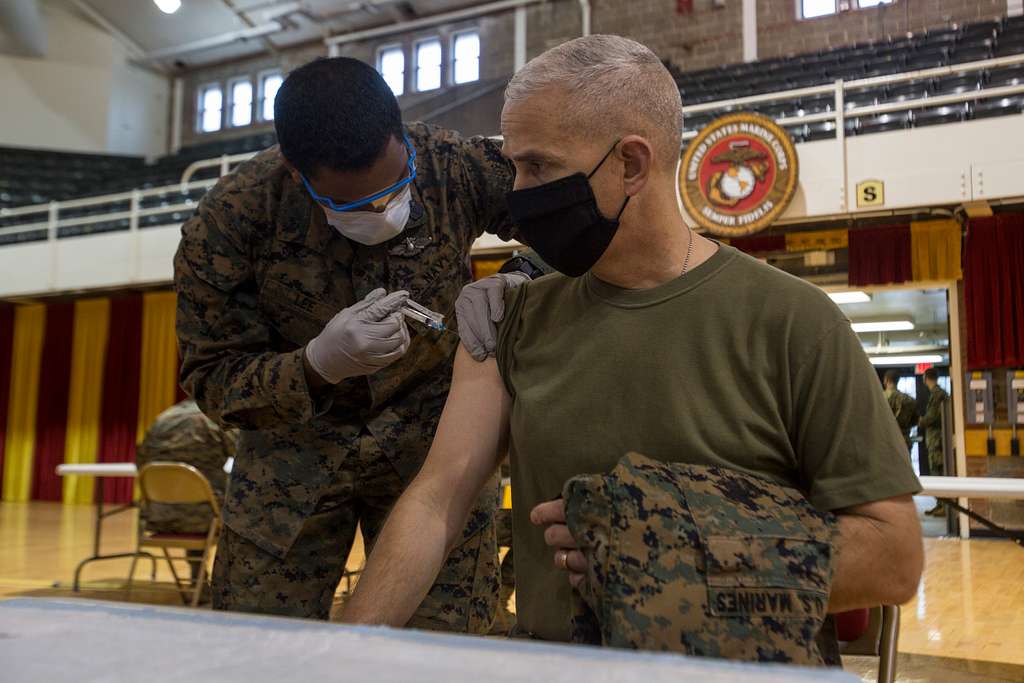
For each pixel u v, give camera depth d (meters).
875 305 8.65
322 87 1.17
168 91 13.96
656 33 10.50
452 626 1.37
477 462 1.00
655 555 0.72
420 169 1.41
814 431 0.85
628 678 0.41
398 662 0.43
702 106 6.83
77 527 7.69
